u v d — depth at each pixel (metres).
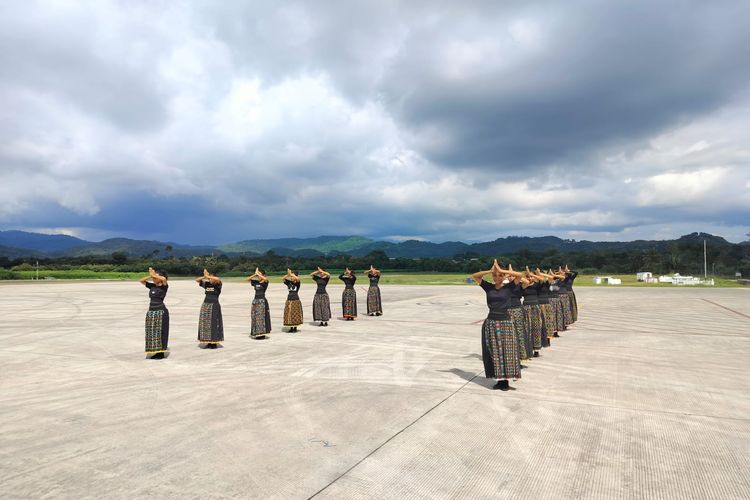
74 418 5.66
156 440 4.92
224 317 17.20
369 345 10.84
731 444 4.77
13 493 3.73
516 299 8.14
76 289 36.28
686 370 8.17
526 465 4.27
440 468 4.21
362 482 3.94
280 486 3.86
